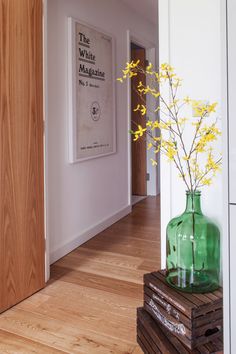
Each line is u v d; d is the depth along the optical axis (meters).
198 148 1.58
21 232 2.17
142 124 5.05
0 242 2.02
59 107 2.91
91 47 3.32
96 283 2.45
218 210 1.69
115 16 3.84
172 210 1.85
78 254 3.02
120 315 2.03
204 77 1.69
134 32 4.35
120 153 4.11
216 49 1.64
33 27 2.19
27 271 2.23
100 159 3.64
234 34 1.10
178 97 1.77
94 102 3.42
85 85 3.24
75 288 2.38
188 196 1.59
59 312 2.07
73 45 3.02
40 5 2.25
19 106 2.10
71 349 1.73
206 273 1.58
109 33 3.68
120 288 2.38
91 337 1.82
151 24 4.90
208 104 1.67
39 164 2.30
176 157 1.79
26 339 1.81
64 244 3.01
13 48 2.03
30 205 2.24
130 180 4.37
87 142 3.31
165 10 1.76
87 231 3.38
